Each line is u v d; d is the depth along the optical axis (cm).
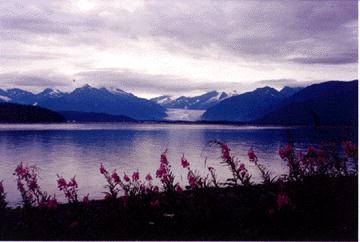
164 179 712
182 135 8619
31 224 662
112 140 6347
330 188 647
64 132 9900
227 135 8538
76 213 686
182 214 636
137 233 616
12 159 3177
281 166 2302
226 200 655
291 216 603
